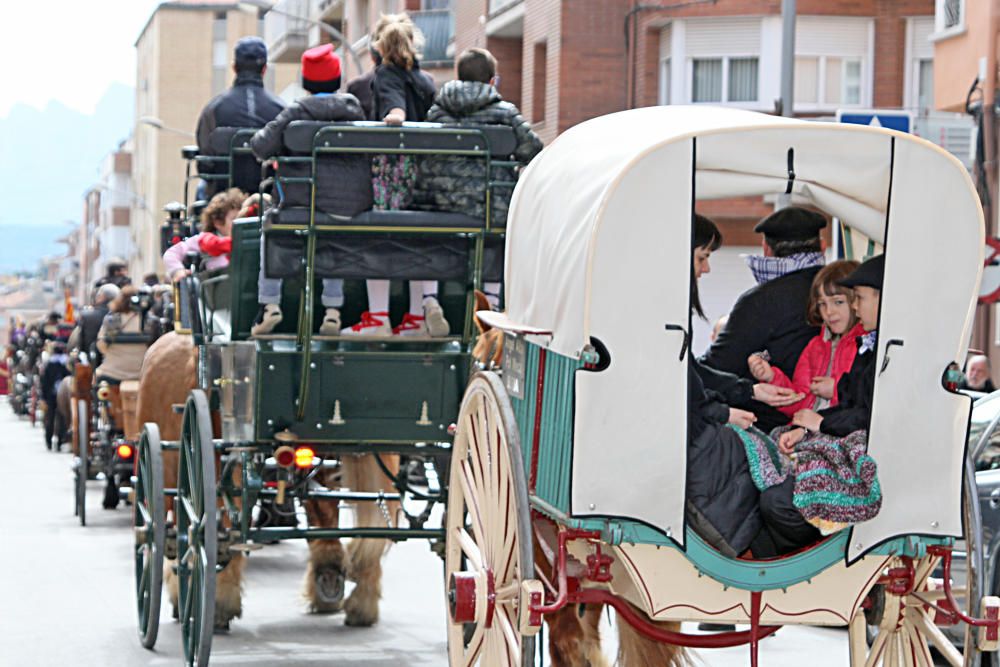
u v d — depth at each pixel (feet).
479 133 54.85
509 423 38.52
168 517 69.56
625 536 36.73
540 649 42.37
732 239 159.33
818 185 40.50
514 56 224.94
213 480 54.80
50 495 131.34
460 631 45.47
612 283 36.35
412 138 54.29
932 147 37.11
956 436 37.96
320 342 56.44
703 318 42.88
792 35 114.83
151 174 572.10
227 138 76.69
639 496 36.60
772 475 37.96
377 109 63.82
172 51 564.71
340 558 69.62
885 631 40.45
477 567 42.37
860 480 37.40
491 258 56.24
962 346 37.78
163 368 70.18
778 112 115.03
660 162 36.35
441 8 260.62
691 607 37.50
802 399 40.37
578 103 193.88
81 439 107.76
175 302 72.08
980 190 132.67
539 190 41.60
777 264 42.24
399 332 58.13
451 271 55.57
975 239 37.42
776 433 39.73
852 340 40.22
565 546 37.04
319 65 57.98
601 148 38.75
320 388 55.67
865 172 37.81
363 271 54.85
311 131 53.72
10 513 116.47
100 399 107.76
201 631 54.44
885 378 37.55
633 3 191.72
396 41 63.21
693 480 37.99
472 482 43.57
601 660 48.57
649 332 36.55
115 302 106.42
